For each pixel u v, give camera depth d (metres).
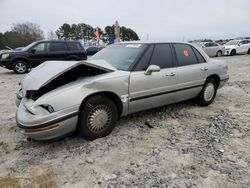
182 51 5.14
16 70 12.48
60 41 13.06
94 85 3.69
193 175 3.05
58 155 3.54
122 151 3.63
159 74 4.48
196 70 5.20
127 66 4.30
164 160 3.39
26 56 12.45
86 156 3.50
